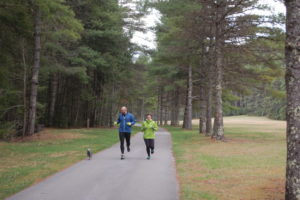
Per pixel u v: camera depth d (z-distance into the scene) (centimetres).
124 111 1066
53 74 2447
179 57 2169
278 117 7938
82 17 2538
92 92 3278
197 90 3450
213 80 2177
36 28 1662
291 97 481
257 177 735
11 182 684
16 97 1822
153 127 1050
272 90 2039
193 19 1680
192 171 814
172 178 730
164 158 1064
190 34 1777
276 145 1492
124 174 777
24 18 1356
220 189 623
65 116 2906
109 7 2669
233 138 1878
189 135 2211
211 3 1603
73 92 3130
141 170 832
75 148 1320
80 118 3338
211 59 1939
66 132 2159
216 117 1722
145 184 670
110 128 3381
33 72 1703
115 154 1172
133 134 2388
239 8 1558
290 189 475
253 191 605
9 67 1568
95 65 2497
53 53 2198
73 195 584
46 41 1952
